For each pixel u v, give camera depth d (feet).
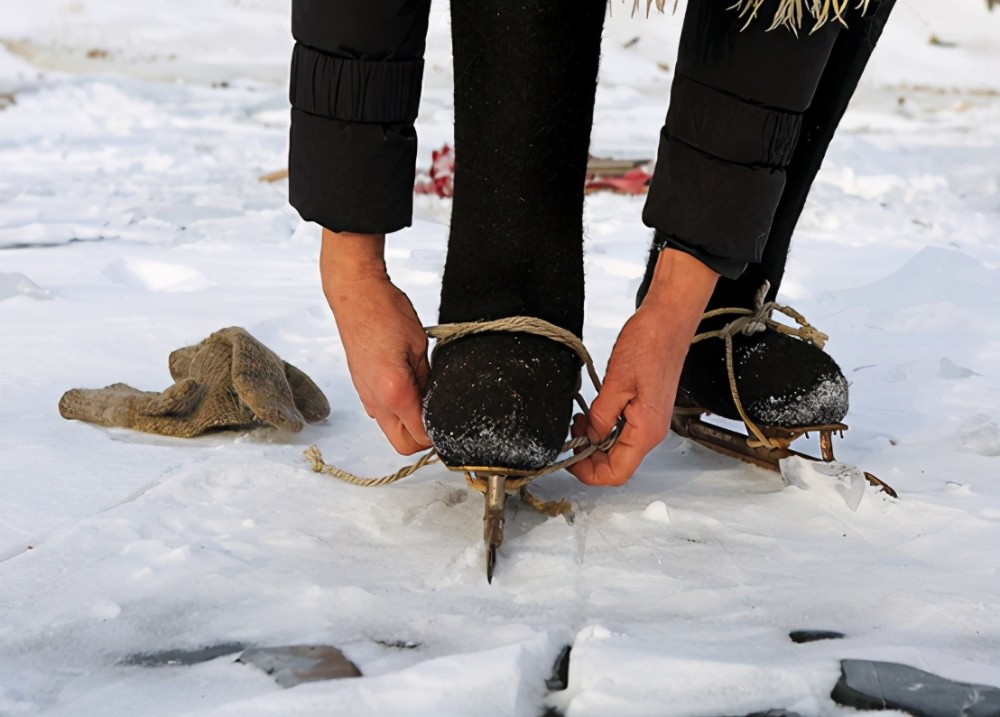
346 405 7.33
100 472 5.82
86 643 4.10
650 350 4.97
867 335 9.64
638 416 5.00
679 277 4.98
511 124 4.83
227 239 13.66
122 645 4.10
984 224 16.62
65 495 5.49
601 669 3.86
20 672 3.91
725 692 3.81
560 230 4.98
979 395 7.81
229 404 6.50
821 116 5.57
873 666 4.00
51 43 34.09
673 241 4.87
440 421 4.79
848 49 5.44
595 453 5.20
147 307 9.56
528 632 4.13
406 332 5.06
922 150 25.67
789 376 5.77
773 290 5.94
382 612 4.34
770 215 4.86
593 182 19.15
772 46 4.58
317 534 5.08
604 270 12.27
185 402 6.46
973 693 3.86
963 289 10.82
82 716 3.64
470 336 4.96
